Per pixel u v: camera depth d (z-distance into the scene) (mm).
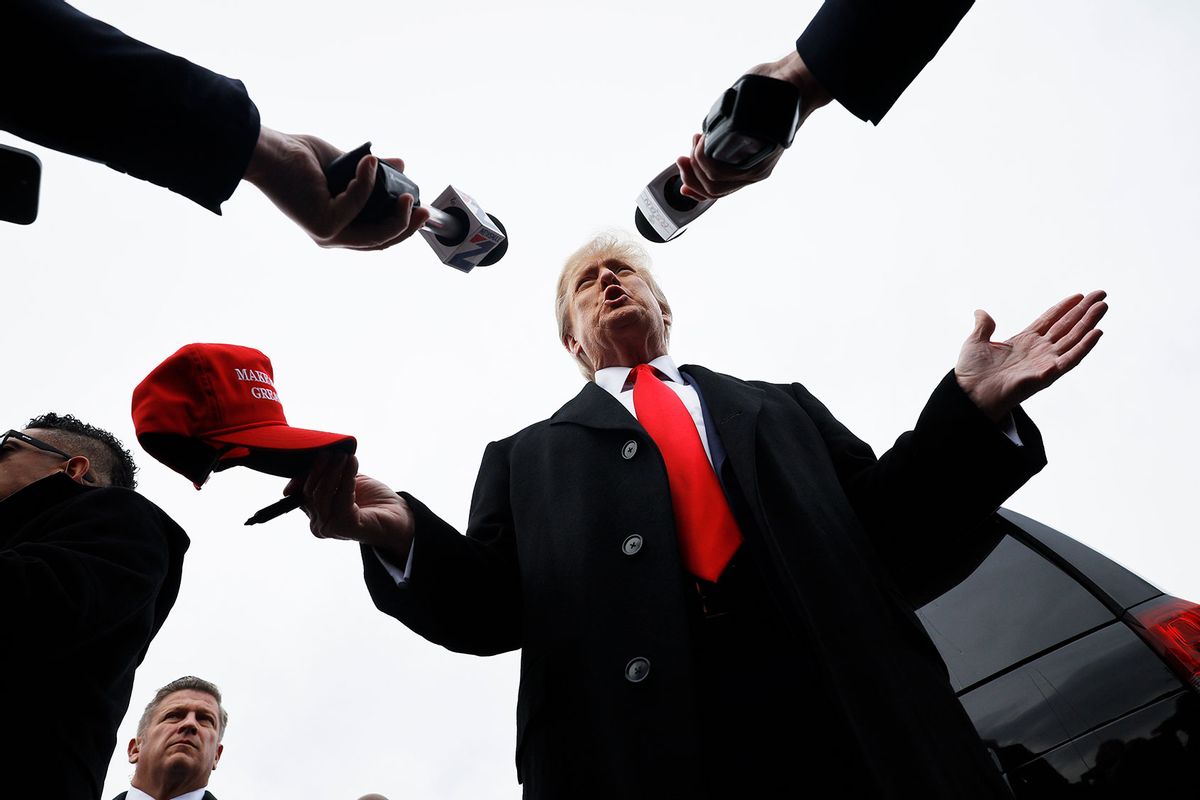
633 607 2131
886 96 1967
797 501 2287
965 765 1878
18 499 2207
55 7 1627
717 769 1961
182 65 1706
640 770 1883
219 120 1705
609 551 2260
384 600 2352
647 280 3371
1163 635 2424
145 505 2258
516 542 2537
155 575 2100
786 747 1977
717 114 1922
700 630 2148
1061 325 2330
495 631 2463
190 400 2059
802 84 1986
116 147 1689
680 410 2623
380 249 2025
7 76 1589
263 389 2176
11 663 1805
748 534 2232
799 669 2068
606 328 3086
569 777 1999
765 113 1862
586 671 2096
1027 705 2490
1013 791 2402
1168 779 2291
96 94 1629
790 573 2107
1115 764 2346
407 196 1947
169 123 1678
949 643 2658
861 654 1993
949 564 2773
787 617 2098
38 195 1786
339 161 1859
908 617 2135
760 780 1944
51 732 1814
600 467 2480
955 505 2355
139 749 4137
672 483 2408
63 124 1647
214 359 2125
